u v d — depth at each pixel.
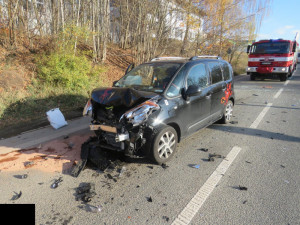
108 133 3.68
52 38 9.11
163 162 3.82
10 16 8.58
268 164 3.83
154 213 2.69
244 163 3.88
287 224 2.48
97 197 3.00
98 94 3.80
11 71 7.45
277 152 4.29
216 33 15.63
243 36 18.20
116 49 14.27
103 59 11.41
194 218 2.59
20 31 9.45
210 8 13.77
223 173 3.56
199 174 3.54
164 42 12.05
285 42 13.39
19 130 5.48
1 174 3.57
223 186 3.21
